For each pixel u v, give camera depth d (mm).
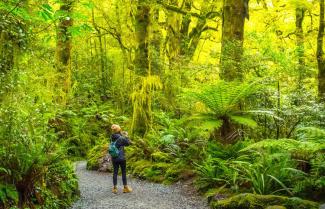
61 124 14164
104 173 10938
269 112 8797
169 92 14641
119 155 8102
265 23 17734
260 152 8039
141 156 11227
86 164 12172
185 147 10789
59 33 6723
